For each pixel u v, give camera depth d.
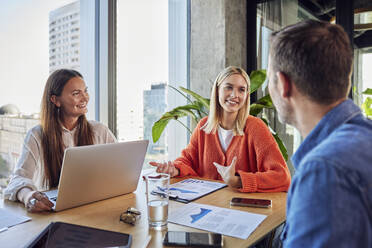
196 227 1.00
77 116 1.77
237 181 1.46
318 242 0.51
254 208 1.19
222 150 2.00
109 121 2.56
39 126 1.68
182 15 3.38
